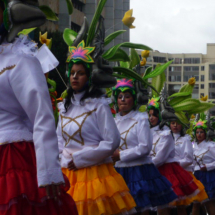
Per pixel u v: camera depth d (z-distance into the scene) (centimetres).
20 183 289
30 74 288
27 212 289
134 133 644
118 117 667
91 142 493
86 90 501
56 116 582
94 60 500
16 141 298
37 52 297
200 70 9206
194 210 999
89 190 479
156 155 802
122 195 491
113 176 496
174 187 828
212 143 1173
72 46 514
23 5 288
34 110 287
